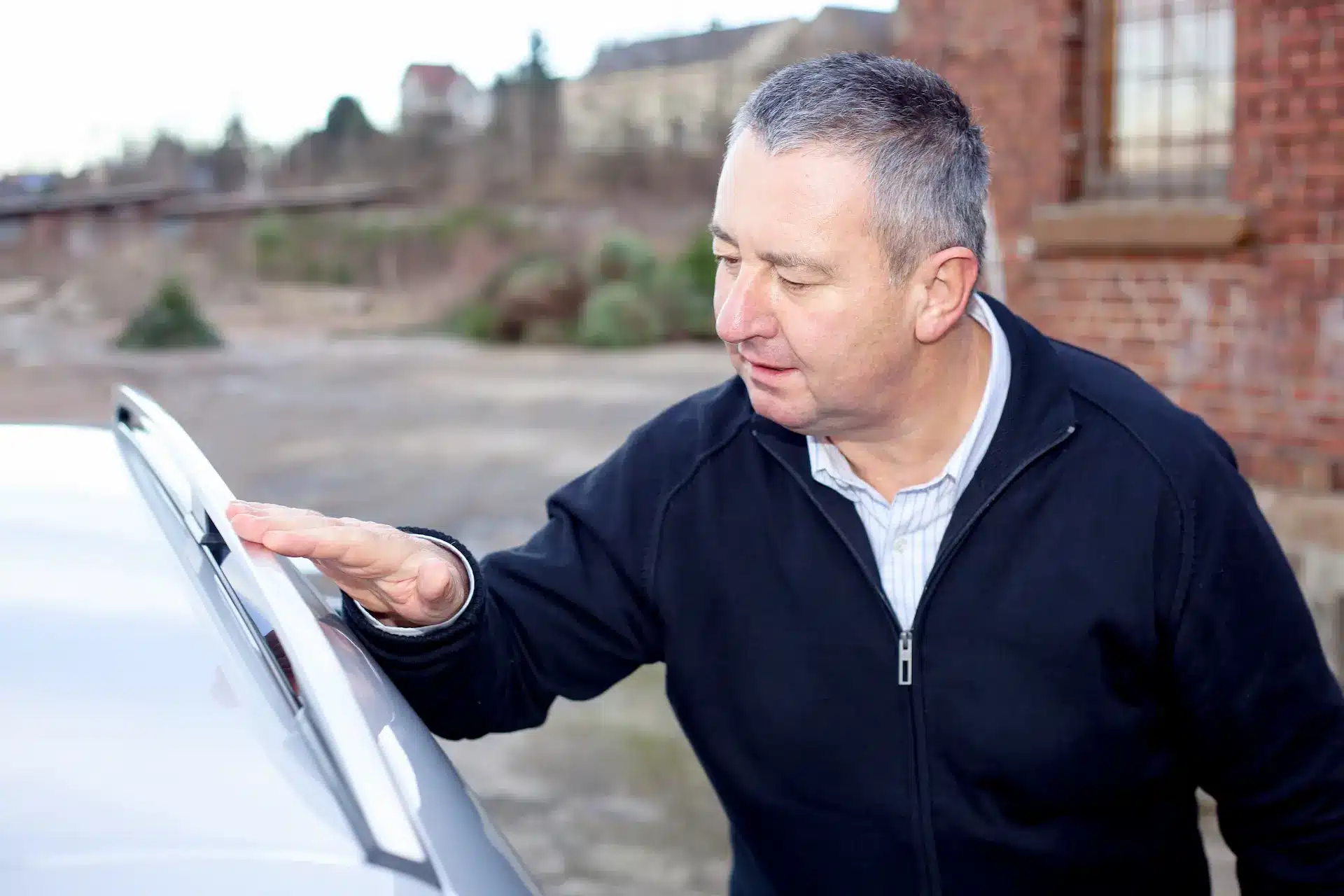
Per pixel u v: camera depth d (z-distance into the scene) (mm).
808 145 1389
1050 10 5867
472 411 11953
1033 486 1527
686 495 1627
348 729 940
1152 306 5672
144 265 24047
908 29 6465
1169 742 1639
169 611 1129
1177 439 1546
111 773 889
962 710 1534
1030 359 1556
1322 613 4258
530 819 3727
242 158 34875
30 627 1071
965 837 1559
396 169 37406
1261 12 5215
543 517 7609
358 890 816
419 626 1416
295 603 1099
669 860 3467
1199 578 1512
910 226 1412
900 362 1474
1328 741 1582
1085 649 1518
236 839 842
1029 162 6051
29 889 780
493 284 20531
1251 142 5293
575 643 1644
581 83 39156
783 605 1588
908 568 1575
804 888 1663
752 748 1634
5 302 22047
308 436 10617
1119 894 1637
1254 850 1649
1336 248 5117
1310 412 5230
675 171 35406
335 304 23078
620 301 18203
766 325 1436
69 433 1676
